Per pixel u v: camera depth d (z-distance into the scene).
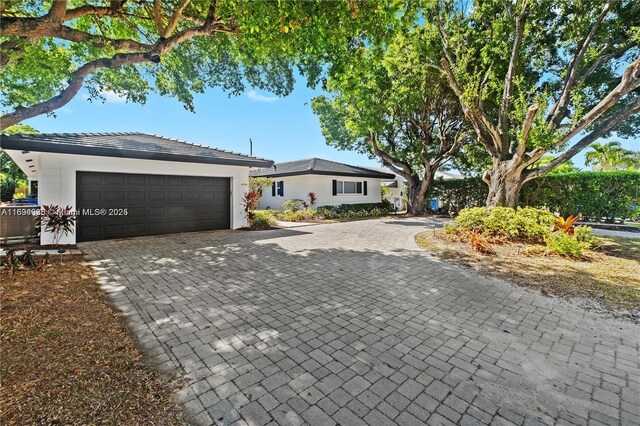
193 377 2.35
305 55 6.80
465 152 16.12
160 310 3.67
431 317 3.55
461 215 9.30
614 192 11.66
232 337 3.02
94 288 4.38
